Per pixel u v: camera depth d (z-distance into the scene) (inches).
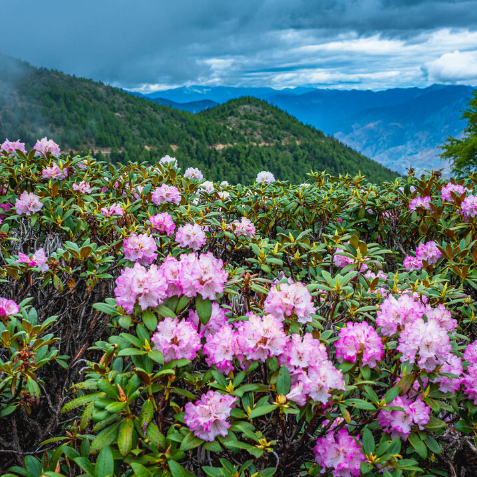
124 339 65.4
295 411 57.1
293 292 67.9
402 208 160.9
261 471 59.7
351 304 87.4
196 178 183.0
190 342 63.1
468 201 133.3
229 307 79.3
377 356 66.7
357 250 96.7
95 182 153.9
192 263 69.2
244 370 65.6
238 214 159.5
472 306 102.0
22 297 98.5
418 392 69.5
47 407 89.2
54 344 95.0
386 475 56.1
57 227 128.3
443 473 70.7
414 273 111.0
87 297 97.5
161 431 63.8
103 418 56.3
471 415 70.7
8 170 149.3
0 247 112.4
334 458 62.3
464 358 77.4
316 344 64.5
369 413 71.5
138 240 97.9
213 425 58.2
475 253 117.3
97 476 52.5
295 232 154.3
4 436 81.3
